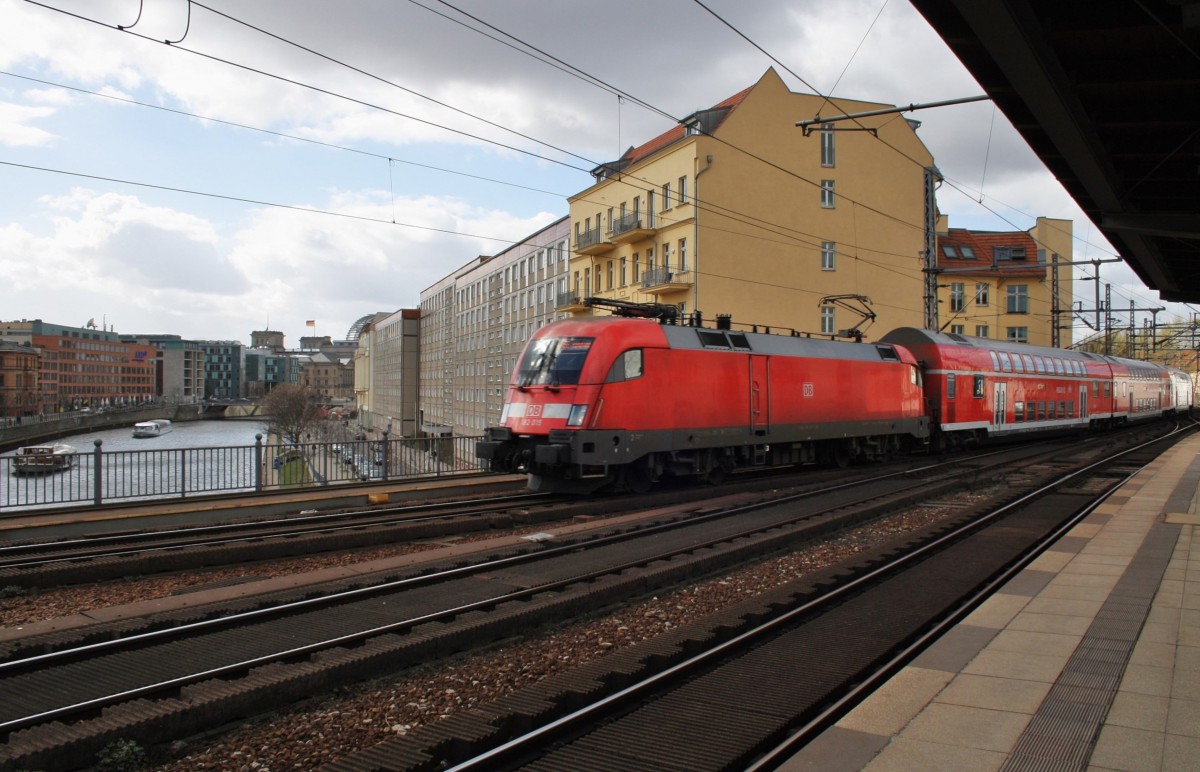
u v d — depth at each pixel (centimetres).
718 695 604
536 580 967
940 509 1650
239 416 15325
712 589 1009
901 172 4212
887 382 2466
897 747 474
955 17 905
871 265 4112
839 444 2388
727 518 1462
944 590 923
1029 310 5344
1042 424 3356
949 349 2792
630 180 4244
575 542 1209
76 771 511
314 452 1806
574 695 596
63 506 1444
